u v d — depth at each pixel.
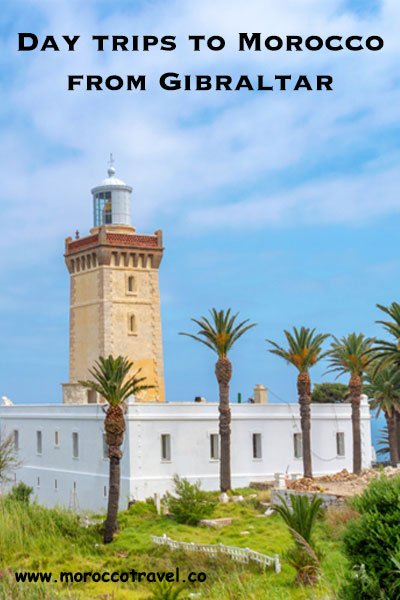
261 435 78.50
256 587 38.38
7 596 38.34
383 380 89.31
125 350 90.94
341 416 83.00
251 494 71.94
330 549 44.44
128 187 95.88
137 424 71.31
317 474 81.06
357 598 24.17
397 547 23.89
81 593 42.81
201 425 74.56
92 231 94.31
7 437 86.38
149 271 93.19
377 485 26.59
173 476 72.38
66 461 79.06
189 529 60.53
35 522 59.22
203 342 74.25
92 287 91.94
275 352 77.62
